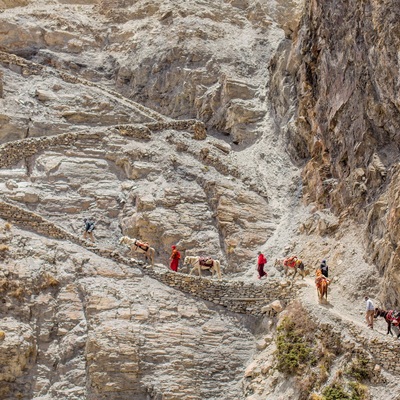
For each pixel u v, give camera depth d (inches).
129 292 1206.3
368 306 1092.5
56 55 1911.9
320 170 1437.0
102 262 1255.5
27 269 1199.6
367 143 1305.4
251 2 2064.5
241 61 1852.9
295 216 1439.5
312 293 1190.9
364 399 1006.4
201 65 1825.8
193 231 1393.9
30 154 1489.9
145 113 1749.5
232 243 1375.5
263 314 1206.9
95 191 1451.8
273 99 1718.8
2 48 1902.1
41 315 1161.4
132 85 1867.6
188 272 1338.6
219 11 2016.5
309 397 1026.1
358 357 1048.8
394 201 1162.0
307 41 1584.6
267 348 1146.0
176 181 1478.8
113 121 1675.7
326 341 1084.5
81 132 1537.9
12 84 1694.1
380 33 1251.8
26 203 1400.1
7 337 1102.4
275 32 1974.7
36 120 1611.7
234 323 1206.3
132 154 1519.4
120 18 2069.4
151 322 1163.9
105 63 1951.3
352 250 1262.3
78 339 1139.9
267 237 1416.1
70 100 1699.1
